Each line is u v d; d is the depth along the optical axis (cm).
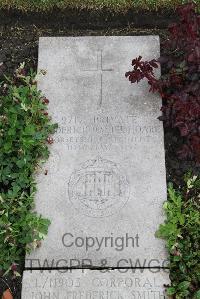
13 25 221
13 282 178
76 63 203
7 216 178
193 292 170
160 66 201
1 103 196
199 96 187
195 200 182
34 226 177
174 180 189
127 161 187
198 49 188
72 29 221
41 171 186
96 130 191
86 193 183
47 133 190
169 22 219
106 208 181
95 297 169
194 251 175
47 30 221
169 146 195
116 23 220
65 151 189
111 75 200
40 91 196
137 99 196
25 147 187
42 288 171
